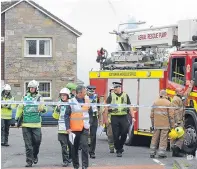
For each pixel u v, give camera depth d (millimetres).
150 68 16781
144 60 17156
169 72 15609
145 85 16656
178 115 14242
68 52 34750
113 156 14789
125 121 14469
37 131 12633
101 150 16328
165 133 14273
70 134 11312
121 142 14586
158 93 16094
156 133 14430
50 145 17766
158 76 16078
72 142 11305
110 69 18641
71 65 34781
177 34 17203
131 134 17344
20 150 16172
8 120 17172
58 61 34625
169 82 15594
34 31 34469
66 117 11406
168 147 16312
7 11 34219
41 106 12523
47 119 28031
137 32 19250
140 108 16828
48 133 23344
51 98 34531
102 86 18750
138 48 19297
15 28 34281
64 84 34688
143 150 16328
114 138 14531
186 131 14672
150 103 16438
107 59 18938
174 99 14297
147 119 16547
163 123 14250
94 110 14180
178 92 14398
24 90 34344
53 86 34531
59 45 34656
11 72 34250
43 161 13672
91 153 14312
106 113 14570
